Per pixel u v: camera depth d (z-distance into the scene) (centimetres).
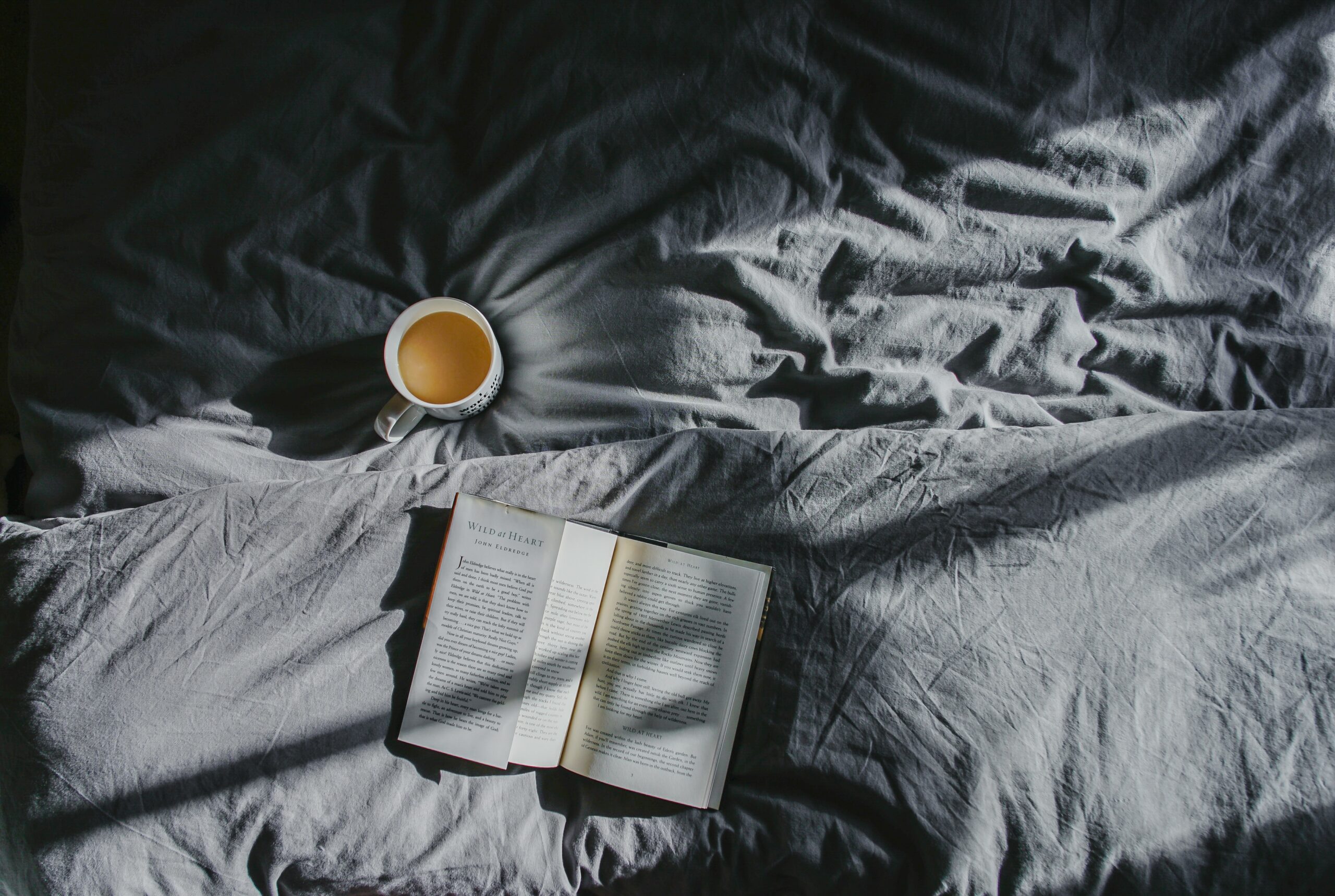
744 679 73
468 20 74
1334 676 67
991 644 69
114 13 72
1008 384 81
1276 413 75
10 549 71
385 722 70
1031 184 77
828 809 69
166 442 75
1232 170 80
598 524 76
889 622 71
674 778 72
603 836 71
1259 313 81
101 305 73
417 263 76
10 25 113
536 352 81
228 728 68
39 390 75
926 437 76
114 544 71
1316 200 80
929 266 78
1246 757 65
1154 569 70
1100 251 78
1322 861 62
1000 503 73
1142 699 67
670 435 77
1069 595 70
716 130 74
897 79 75
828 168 77
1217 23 77
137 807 66
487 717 72
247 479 77
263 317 75
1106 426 75
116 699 67
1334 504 71
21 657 68
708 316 76
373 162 74
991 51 75
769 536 74
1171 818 65
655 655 74
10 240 112
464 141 75
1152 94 78
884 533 73
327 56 72
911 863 67
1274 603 69
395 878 68
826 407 81
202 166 72
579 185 74
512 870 69
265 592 71
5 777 66
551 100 74
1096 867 65
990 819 66
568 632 74
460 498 73
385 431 76
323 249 75
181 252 73
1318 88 78
